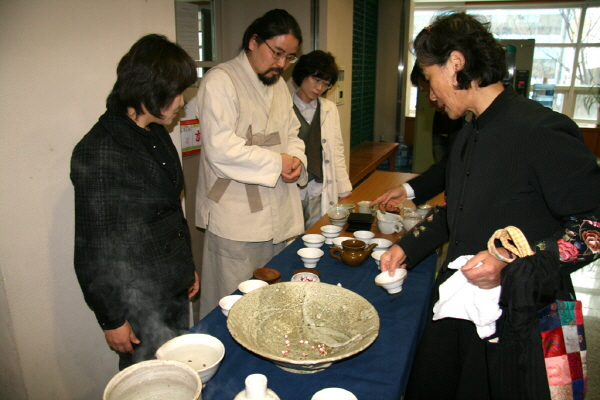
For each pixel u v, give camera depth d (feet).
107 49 4.57
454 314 3.62
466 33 3.34
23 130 3.85
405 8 19.81
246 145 5.38
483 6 20.89
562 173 3.16
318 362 2.87
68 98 4.22
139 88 3.51
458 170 4.06
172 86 3.60
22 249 4.00
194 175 8.63
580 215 3.14
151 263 3.99
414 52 3.78
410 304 4.33
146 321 4.20
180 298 4.63
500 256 3.15
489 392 3.84
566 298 3.51
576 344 3.45
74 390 4.72
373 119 21.40
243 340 3.10
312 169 7.96
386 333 3.79
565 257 3.05
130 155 3.70
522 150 3.38
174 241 4.26
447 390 4.50
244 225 5.63
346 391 2.89
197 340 3.41
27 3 3.75
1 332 4.09
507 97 3.56
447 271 4.17
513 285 3.05
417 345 4.38
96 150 3.54
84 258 3.57
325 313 3.69
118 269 3.74
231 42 10.14
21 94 3.80
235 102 5.32
